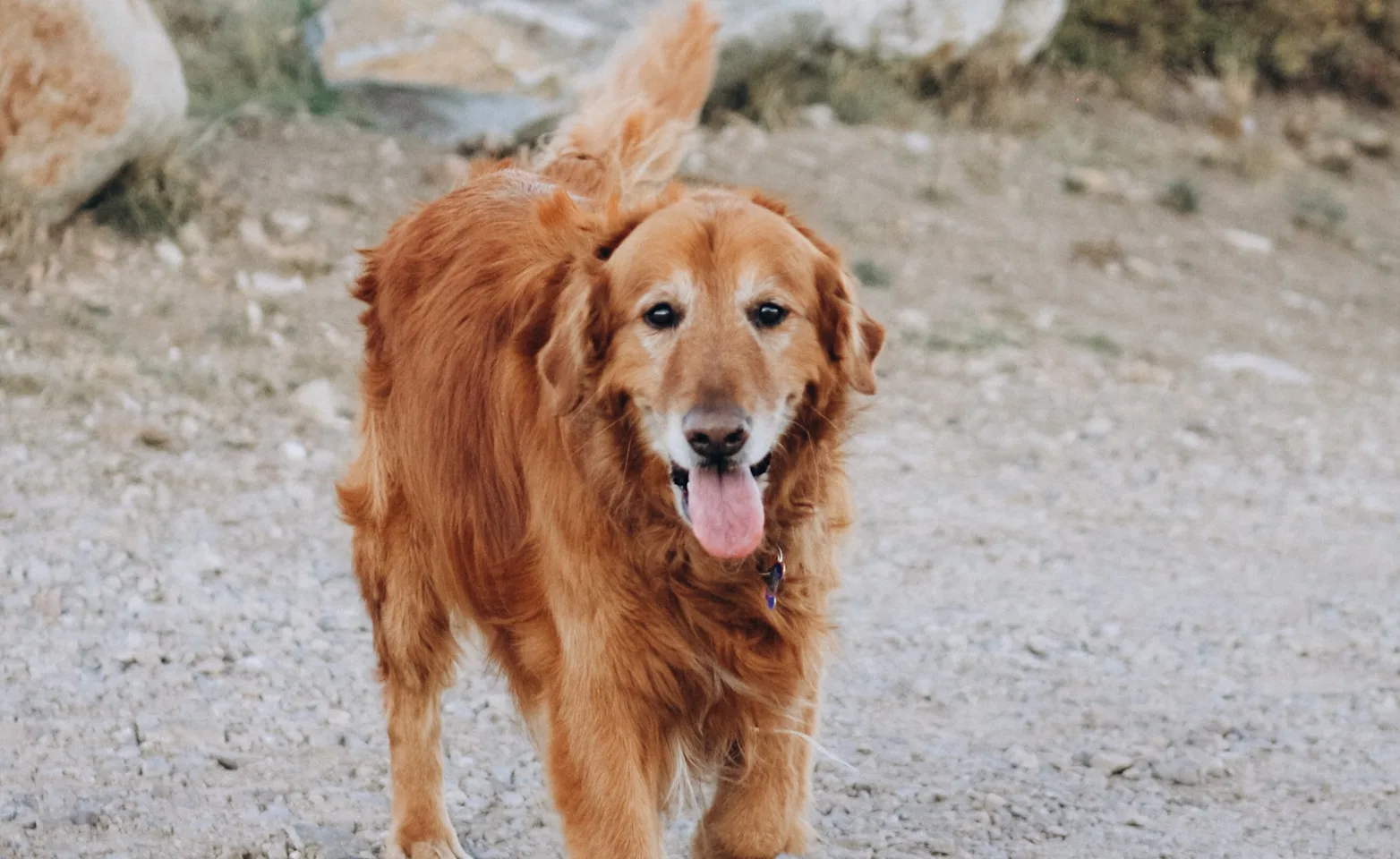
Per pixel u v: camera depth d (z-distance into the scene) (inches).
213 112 446.6
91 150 356.2
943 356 415.8
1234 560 302.8
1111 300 488.4
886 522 307.7
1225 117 668.1
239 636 223.6
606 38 471.2
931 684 233.1
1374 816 194.9
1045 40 648.4
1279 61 729.6
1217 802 198.2
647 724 149.1
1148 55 705.0
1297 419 408.2
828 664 212.5
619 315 145.2
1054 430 376.5
